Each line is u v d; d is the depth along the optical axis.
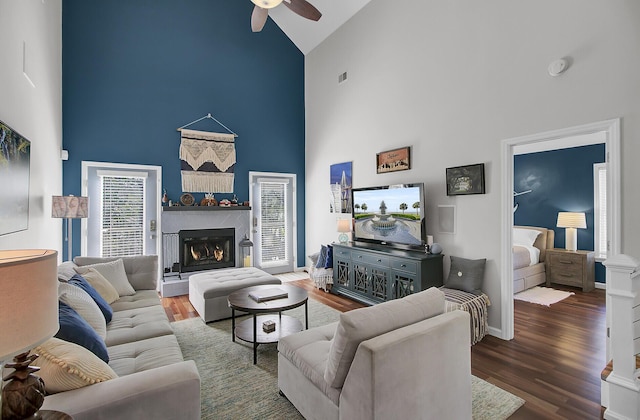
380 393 1.50
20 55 2.63
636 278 2.10
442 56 3.94
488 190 3.47
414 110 4.32
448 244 3.88
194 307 4.31
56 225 4.11
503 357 2.94
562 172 5.99
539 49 3.03
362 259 4.53
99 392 1.38
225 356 2.95
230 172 5.98
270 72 6.45
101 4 4.98
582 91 2.74
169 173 5.47
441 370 1.76
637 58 2.45
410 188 4.11
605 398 2.21
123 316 2.78
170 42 5.52
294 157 6.71
